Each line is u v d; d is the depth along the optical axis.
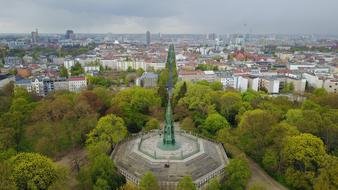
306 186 118.81
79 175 119.69
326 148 144.88
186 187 100.06
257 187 106.56
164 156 127.12
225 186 115.44
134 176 115.94
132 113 184.38
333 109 174.75
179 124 193.12
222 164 128.38
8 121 154.62
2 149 132.88
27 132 151.50
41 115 165.38
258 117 148.50
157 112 197.62
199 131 169.62
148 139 148.00
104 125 145.38
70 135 156.12
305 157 121.94
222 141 148.50
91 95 194.50
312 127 150.38
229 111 196.12
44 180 103.75
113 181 114.62
